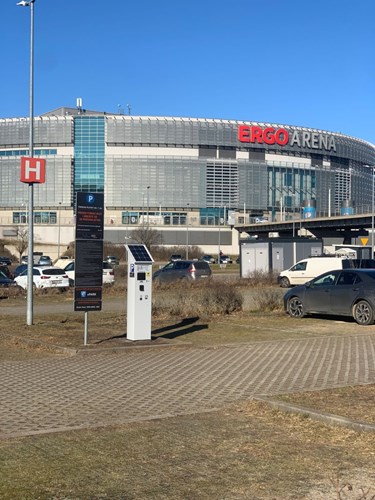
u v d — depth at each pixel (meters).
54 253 105.06
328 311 17.67
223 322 17.62
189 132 120.81
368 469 5.36
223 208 121.50
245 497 4.77
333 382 9.27
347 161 138.75
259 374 10.03
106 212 119.00
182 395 8.58
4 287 31.59
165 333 15.36
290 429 6.69
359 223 83.44
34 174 17.00
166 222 116.00
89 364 11.21
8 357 12.16
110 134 118.88
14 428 6.90
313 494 4.82
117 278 38.41
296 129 127.81
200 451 5.96
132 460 5.70
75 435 6.57
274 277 37.69
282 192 125.56
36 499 4.75
